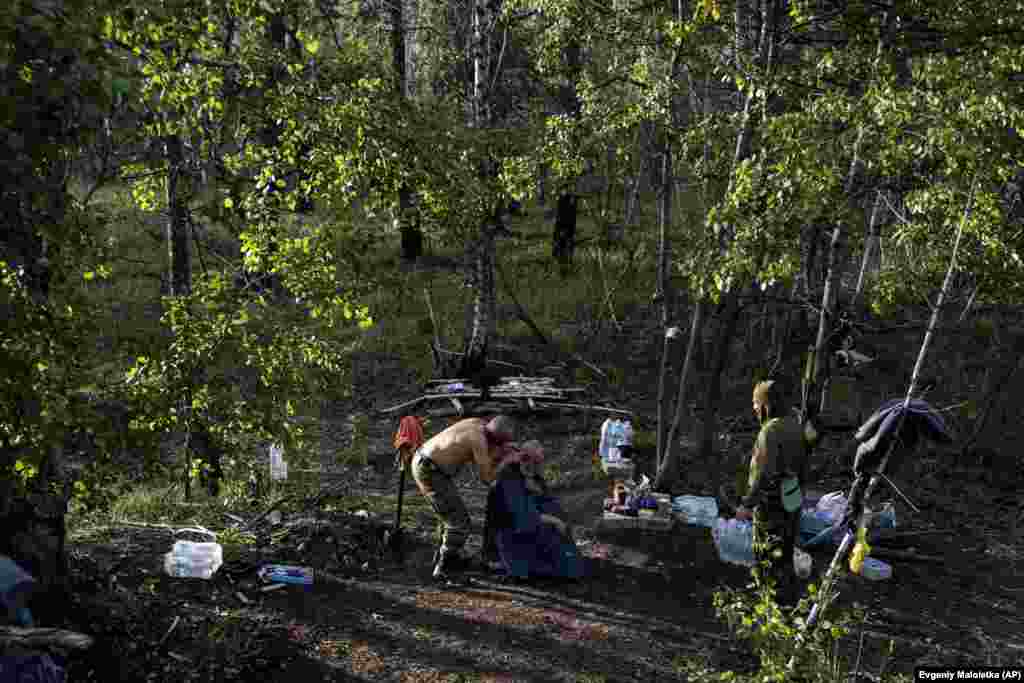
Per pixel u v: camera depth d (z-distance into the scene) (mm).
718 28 8648
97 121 3273
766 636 4285
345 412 11641
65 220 3770
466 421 6684
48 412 3902
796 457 5625
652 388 12562
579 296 16234
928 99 5668
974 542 7754
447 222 9578
